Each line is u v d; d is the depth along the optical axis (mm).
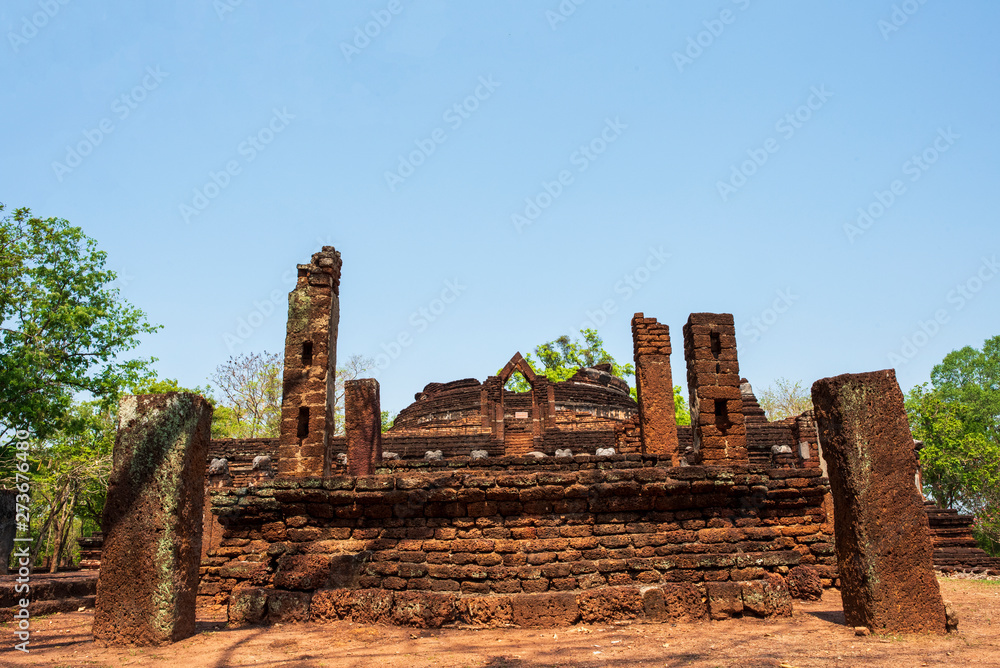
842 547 7594
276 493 9656
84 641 7414
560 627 8102
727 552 9141
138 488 7305
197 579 7660
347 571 9047
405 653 6887
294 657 6703
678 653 6605
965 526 21297
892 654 6266
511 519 9109
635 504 9297
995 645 6594
